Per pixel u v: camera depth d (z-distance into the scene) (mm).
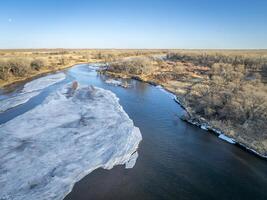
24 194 20906
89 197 20969
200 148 30141
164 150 29406
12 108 42531
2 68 64812
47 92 54125
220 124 35719
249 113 35781
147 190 22156
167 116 40875
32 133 31859
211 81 57969
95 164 25594
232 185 23391
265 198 21734
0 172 23547
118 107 43812
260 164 26922
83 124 35188
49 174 23641
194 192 22219
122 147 29141
